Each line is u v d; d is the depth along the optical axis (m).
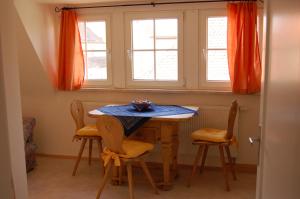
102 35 4.34
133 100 4.29
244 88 3.80
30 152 4.09
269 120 1.30
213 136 3.52
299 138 0.83
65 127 4.57
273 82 1.23
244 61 3.77
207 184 3.70
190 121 4.02
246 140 3.99
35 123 4.42
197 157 3.64
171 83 4.18
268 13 1.38
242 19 3.74
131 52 4.26
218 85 4.04
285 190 0.98
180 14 4.03
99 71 4.44
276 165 1.13
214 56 4.02
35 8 3.96
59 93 4.52
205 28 3.99
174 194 3.45
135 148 3.23
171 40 4.12
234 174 3.79
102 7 4.26
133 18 4.19
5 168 1.18
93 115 3.60
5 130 1.16
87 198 3.37
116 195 3.45
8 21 1.17
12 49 1.20
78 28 4.31
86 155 4.54
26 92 4.58
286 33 1.01
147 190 3.56
